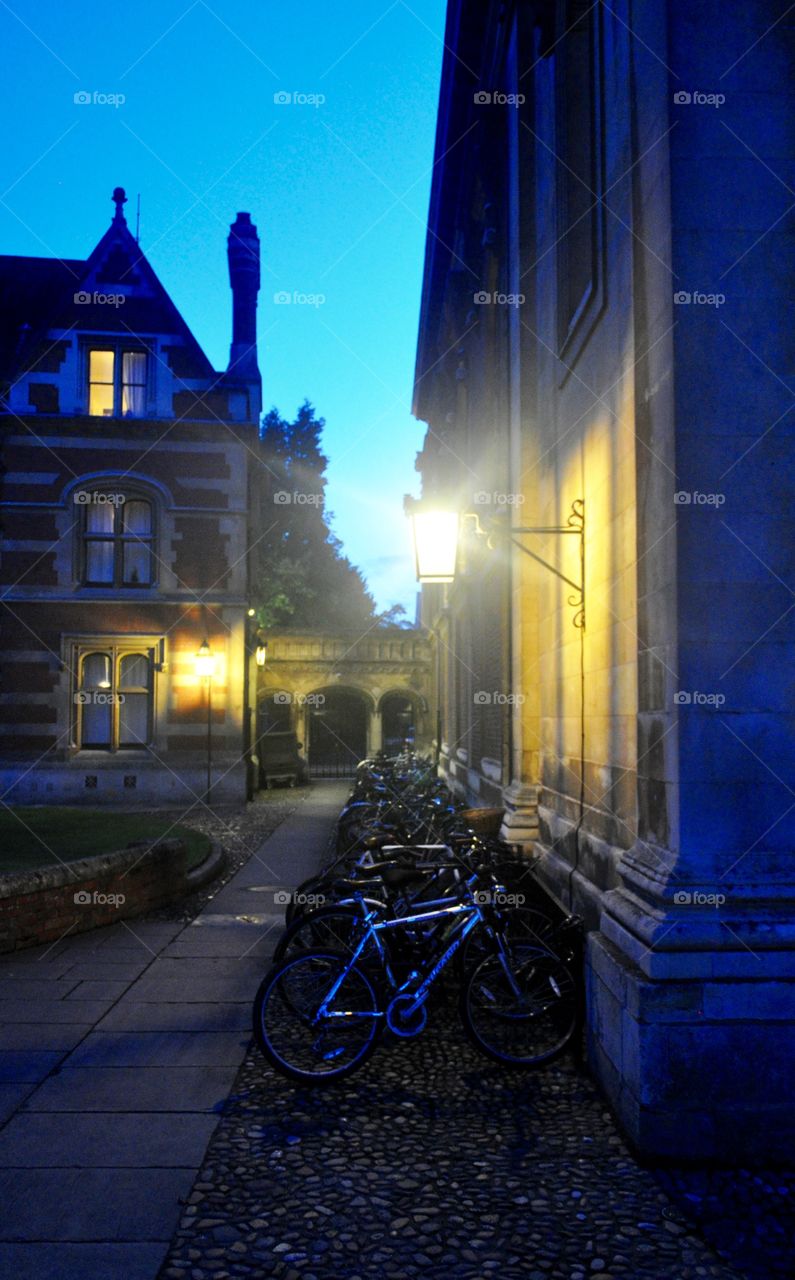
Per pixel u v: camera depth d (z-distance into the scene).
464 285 13.45
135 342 19.34
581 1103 4.21
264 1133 3.86
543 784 7.59
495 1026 4.93
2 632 18.66
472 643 13.41
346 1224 3.14
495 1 9.56
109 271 19.47
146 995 5.84
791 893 3.72
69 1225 3.12
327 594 43.09
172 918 8.18
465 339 13.59
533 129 8.41
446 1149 3.73
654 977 3.65
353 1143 3.78
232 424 19.34
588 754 5.77
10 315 21.83
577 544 6.06
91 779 18.62
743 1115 3.60
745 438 3.91
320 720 30.58
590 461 5.66
